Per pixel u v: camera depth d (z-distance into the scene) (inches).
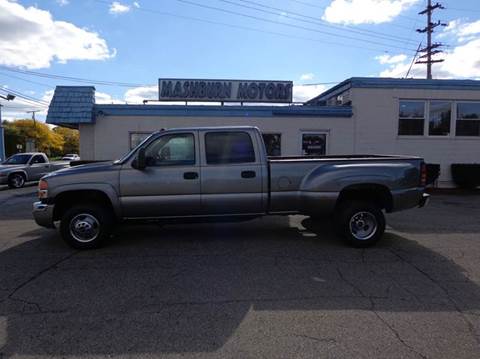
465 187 581.0
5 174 685.9
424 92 582.6
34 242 269.7
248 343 131.0
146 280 191.2
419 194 260.1
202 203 249.3
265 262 219.1
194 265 214.1
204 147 249.9
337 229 255.1
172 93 611.2
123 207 244.8
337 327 141.9
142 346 129.4
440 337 134.3
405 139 586.9
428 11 1555.1
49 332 139.4
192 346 129.2
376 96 578.9
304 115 570.6
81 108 531.5
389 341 131.6
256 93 622.2
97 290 178.5
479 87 587.5
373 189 258.1
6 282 189.8
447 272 202.5
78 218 245.4
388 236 282.4
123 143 550.3
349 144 580.4
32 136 2888.8
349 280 190.5
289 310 156.3
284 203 255.0
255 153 252.7
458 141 593.6
